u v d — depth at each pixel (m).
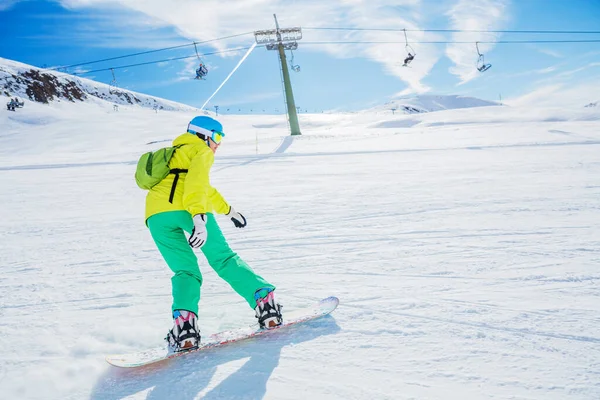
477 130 24.55
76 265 4.41
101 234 5.95
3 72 149.62
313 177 11.20
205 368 2.25
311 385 2.02
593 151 13.76
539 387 1.90
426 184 8.85
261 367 2.21
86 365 2.33
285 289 3.36
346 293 3.18
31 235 6.02
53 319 3.00
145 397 2.02
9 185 12.23
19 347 2.58
